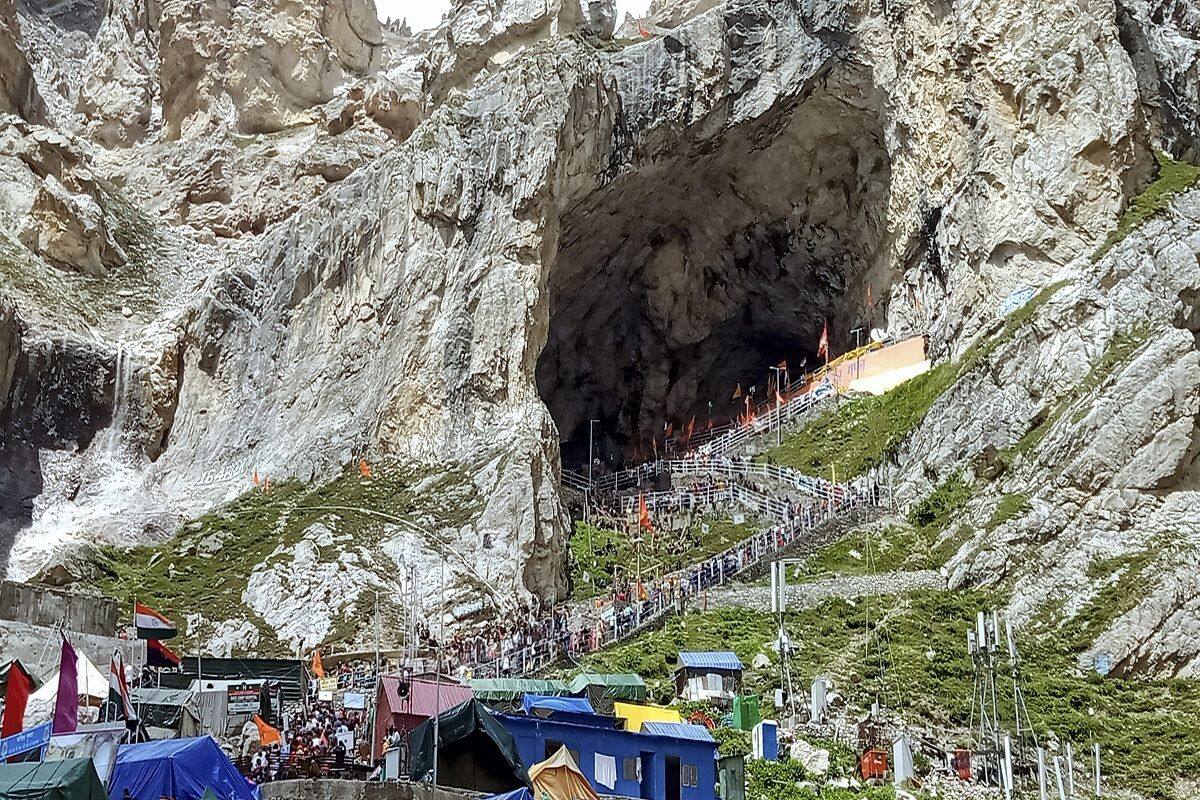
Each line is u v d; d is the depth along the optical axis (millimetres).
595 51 84938
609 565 66375
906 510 67062
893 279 83688
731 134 83625
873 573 61812
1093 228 73062
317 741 42469
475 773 34656
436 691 36969
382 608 58812
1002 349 68562
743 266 91312
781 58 83125
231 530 67625
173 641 57875
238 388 79125
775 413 82812
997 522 61125
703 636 55312
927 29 80688
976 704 49750
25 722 37938
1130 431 60688
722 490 73688
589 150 79250
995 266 74438
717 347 94250
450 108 82000
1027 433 65312
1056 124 74938
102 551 66875
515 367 72625
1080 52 75375
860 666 52562
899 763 44188
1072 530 59188
